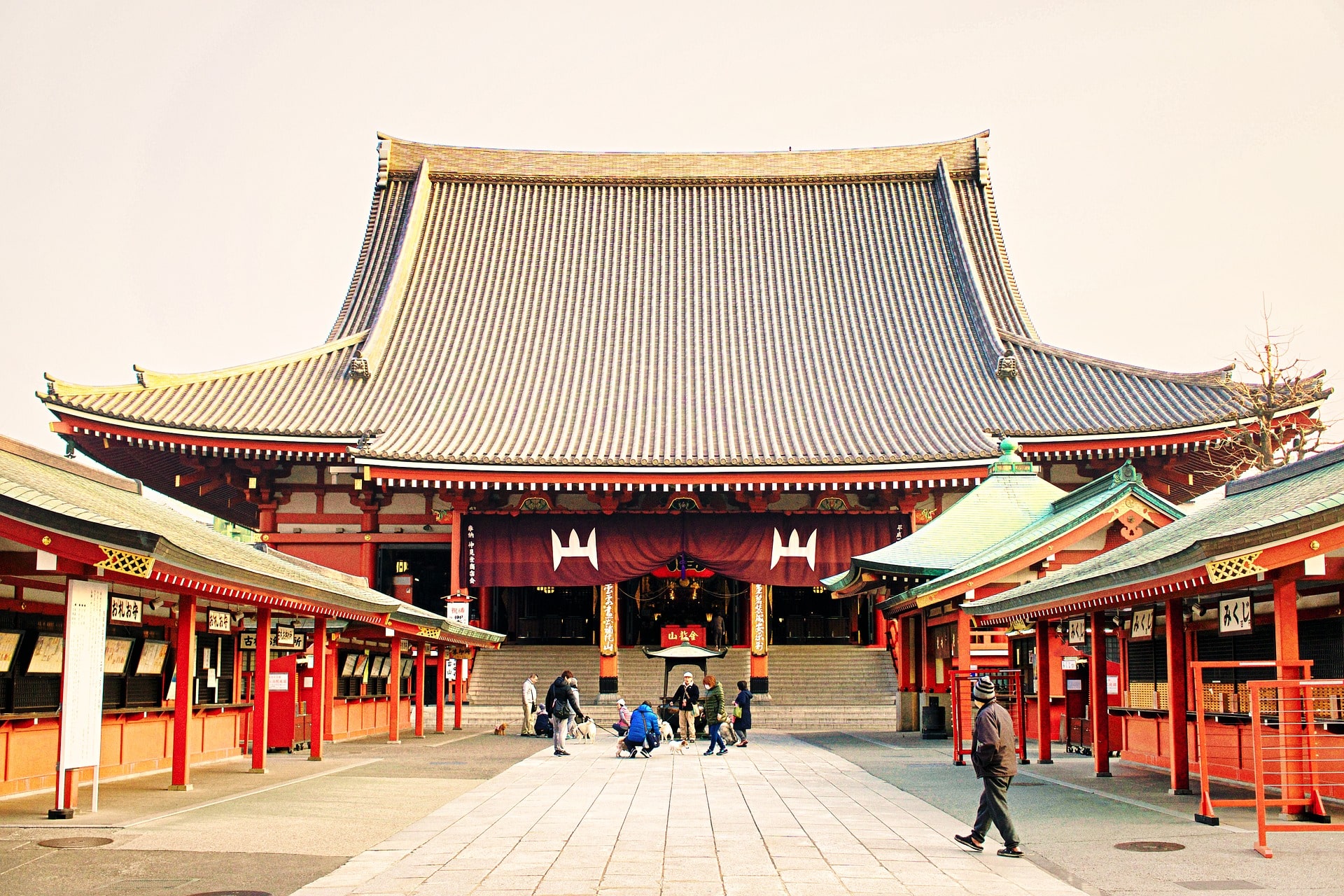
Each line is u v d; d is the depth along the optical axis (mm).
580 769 27922
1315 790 16766
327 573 35562
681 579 60375
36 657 20312
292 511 58438
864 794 22234
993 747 15328
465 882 13750
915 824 18172
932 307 68000
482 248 72688
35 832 16438
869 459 53375
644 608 68062
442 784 23938
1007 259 72625
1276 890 12703
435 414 58656
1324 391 50781
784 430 57531
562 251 72750
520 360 64125
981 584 32250
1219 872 13656
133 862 14523
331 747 34000
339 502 58688
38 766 20500
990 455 52750
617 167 77250
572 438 56562
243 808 19328
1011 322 68875
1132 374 60188
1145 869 13906
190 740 26625
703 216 75188
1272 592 20266
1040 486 40594
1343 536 16016
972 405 59438
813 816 19234
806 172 76688
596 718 49844
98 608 17906
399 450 54281
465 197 76125
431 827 17906
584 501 57438
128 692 24047
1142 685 26609
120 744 23422
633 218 75125
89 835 16203
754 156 77125
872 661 56438
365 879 13875
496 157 77438
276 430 54250
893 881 13758
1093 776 24094
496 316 67688
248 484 57438
